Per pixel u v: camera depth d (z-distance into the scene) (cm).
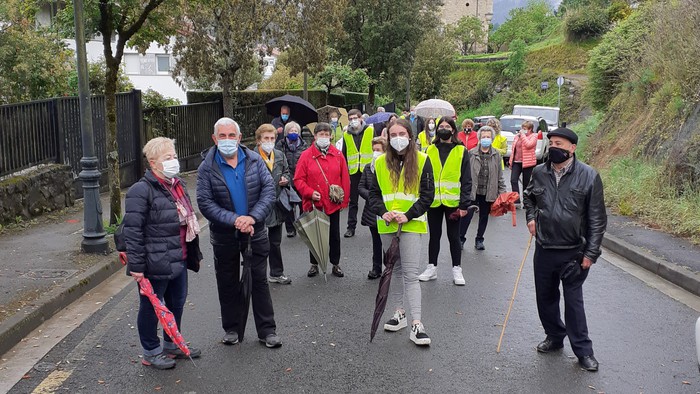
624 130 1734
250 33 2150
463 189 764
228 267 562
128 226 486
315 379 499
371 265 872
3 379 499
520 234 1105
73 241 932
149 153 496
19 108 1157
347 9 3791
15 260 819
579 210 517
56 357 545
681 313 672
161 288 511
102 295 730
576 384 493
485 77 5153
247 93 2730
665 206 1090
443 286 768
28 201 1105
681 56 1458
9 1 1470
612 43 2141
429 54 4769
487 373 512
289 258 913
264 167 559
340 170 810
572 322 523
